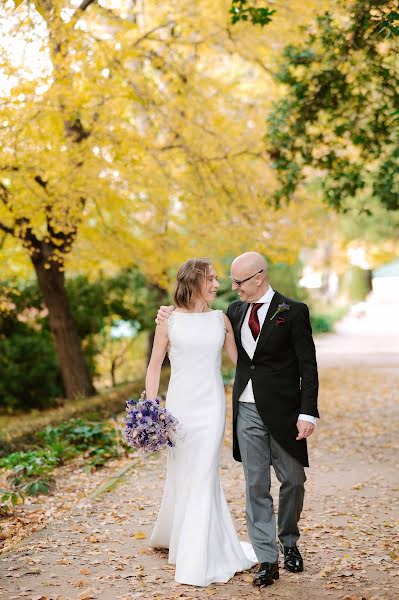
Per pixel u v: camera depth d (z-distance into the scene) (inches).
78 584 162.6
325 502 242.1
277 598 154.9
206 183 466.9
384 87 331.9
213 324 175.0
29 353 625.0
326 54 334.6
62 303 524.7
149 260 494.9
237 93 508.7
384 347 975.0
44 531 205.9
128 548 189.8
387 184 367.2
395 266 3011.8
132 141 406.3
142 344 791.1
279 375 168.2
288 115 356.2
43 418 413.4
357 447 343.3
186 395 173.6
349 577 168.1
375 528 210.1
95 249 489.4
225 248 498.0
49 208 422.6
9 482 270.8
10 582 164.7
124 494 250.1
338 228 994.1
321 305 1593.3
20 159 372.8
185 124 444.5
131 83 430.6
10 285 534.3
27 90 336.5
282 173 397.7
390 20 253.3
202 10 441.7
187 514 168.6
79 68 364.2
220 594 157.2
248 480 168.1
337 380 627.5
